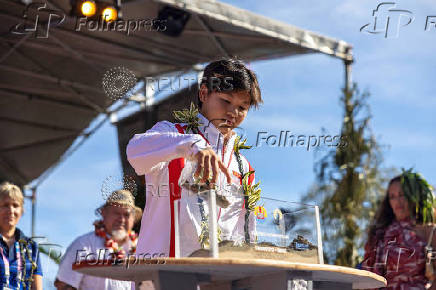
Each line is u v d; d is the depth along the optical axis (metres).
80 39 6.90
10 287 3.36
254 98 2.30
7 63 7.51
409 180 3.36
